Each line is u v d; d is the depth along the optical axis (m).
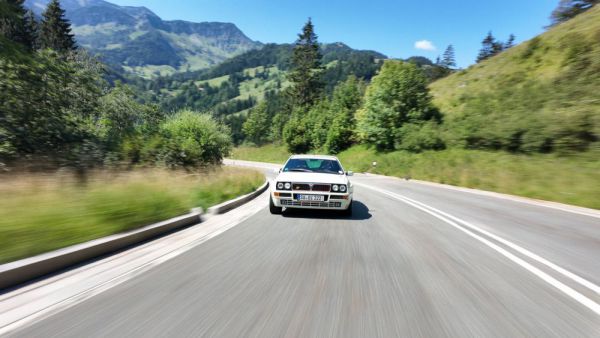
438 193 14.70
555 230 7.01
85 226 5.21
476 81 47.25
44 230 4.77
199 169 18.50
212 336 2.52
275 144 85.12
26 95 12.45
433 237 6.05
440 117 39.00
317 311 2.97
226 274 3.90
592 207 10.91
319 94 87.25
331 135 55.28
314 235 6.02
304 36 85.69
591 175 12.98
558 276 4.05
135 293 3.31
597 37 30.91
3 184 7.37
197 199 8.73
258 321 2.77
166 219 6.60
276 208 8.16
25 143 11.93
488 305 3.17
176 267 4.14
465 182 18.73
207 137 25.72
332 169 8.79
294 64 87.25
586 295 3.46
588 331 2.70
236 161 69.94
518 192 14.44
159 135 18.48
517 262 4.60
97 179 9.78
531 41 43.88
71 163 11.73
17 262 3.69
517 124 22.14
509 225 7.45
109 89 23.64
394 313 2.96
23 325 2.63
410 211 9.21
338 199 7.51
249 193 11.88
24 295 3.23
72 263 4.19
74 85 15.30
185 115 26.23
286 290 3.44
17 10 15.69
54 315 2.82
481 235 6.32
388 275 3.95
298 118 72.50
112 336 2.49
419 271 4.12
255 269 4.09
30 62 13.14
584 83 22.48
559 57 35.59
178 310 2.94
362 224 7.14
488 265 4.43
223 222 7.20
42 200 6.32
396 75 40.34
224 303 3.10
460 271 4.16
